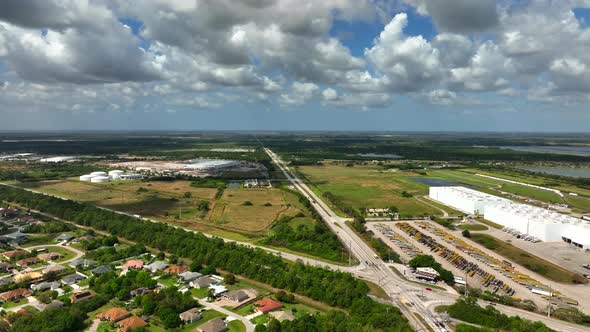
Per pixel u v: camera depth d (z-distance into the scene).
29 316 114.81
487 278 157.75
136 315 121.50
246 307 128.50
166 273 155.25
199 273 155.62
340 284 138.62
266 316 122.06
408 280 155.50
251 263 159.62
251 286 147.38
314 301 135.38
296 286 142.12
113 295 134.88
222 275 157.62
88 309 124.12
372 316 116.25
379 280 154.75
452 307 125.94
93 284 142.75
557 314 127.12
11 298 132.62
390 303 133.00
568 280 158.75
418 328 115.94
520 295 143.88
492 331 107.50
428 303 133.62
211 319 118.38
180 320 116.44
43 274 151.12
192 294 138.38
